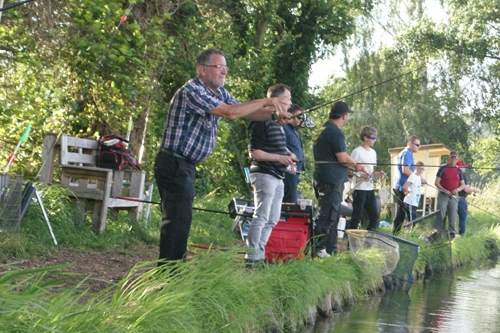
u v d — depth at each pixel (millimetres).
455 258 12641
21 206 7660
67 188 8891
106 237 8750
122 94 11680
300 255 7551
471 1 26062
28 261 6867
